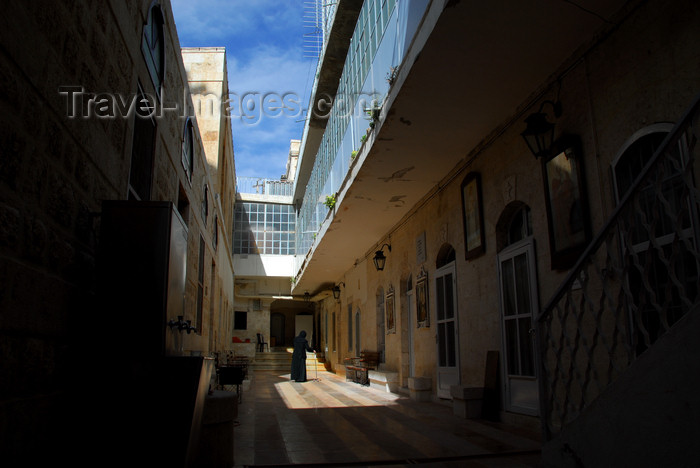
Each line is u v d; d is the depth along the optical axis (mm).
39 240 2795
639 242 4898
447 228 9406
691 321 2922
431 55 5773
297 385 15117
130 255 3479
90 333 3404
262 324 28516
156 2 5711
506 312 7266
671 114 4426
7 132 2408
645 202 4812
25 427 2625
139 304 3416
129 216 3533
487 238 7820
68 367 3211
